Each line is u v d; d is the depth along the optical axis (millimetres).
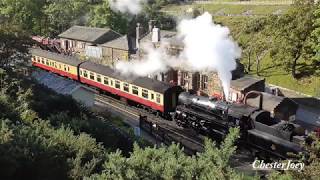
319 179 12047
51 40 63812
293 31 41719
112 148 21422
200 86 40031
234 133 11781
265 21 55531
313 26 40469
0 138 14422
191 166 11117
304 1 42938
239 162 24547
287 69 45219
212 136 28781
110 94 41938
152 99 34906
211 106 28484
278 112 32156
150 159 11953
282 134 22922
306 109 38031
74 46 59906
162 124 32812
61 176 14047
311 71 45125
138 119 33906
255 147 25172
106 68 41750
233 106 26922
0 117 20172
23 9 68375
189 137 29625
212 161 11172
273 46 47531
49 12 69500
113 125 28172
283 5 75500
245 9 80938
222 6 87562
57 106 27703
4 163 13039
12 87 28328
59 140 16250
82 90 36938
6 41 33938
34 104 25797
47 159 14406
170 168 10945
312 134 15719
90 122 24375
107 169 11359
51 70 50750
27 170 13781
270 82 46500
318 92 41031
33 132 16328
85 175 13570
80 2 70125
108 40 55906
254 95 34906
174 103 34125
